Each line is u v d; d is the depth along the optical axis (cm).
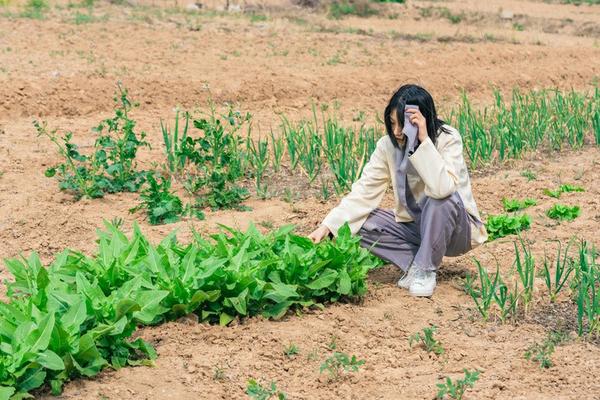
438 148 884
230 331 817
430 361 784
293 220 1153
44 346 689
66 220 1127
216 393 716
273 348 792
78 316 725
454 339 822
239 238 915
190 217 1153
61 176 1298
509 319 866
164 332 809
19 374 677
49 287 784
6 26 2281
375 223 928
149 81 1789
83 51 2084
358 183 928
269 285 838
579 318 820
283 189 1305
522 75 2184
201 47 2244
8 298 897
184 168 1365
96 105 1694
